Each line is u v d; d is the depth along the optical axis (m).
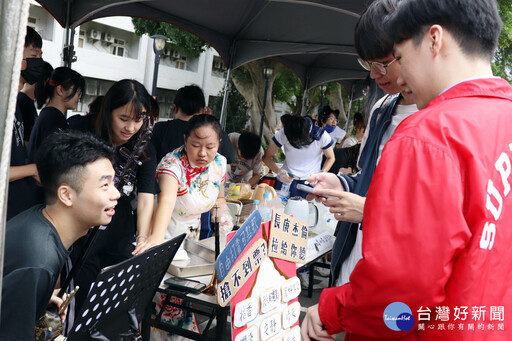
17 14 0.69
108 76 21.16
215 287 1.87
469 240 0.85
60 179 1.30
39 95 2.61
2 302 1.16
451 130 0.87
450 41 0.92
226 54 7.69
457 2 0.90
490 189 0.86
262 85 17.83
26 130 3.06
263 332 1.76
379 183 0.90
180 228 2.35
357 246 1.67
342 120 20.33
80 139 1.35
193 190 2.33
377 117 1.76
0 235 0.71
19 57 0.70
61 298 1.46
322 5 4.06
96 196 1.33
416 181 0.86
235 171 4.36
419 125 0.90
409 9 0.95
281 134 4.60
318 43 7.43
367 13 1.23
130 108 1.98
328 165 4.71
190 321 2.27
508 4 6.70
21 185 2.26
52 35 18.53
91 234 1.48
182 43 14.38
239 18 6.73
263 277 1.75
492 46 0.95
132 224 2.15
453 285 0.87
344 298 1.02
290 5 6.18
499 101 0.93
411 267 0.84
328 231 2.94
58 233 1.34
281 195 3.78
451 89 0.93
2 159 0.70
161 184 2.25
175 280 1.95
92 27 20.59
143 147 1.79
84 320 1.24
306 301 3.71
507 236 0.90
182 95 3.33
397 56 1.00
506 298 0.91
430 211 0.84
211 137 2.22
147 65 22.72
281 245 1.84
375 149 1.68
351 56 9.52
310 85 10.71
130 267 1.33
